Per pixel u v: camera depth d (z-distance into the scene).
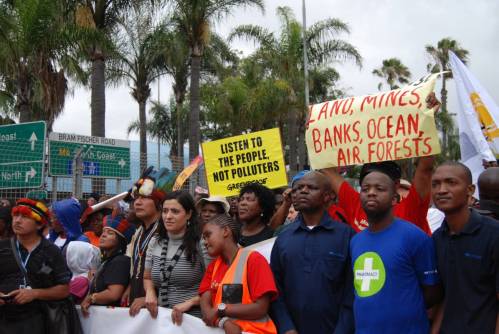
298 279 3.50
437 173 3.13
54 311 4.05
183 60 22.61
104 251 4.53
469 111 6.70
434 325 3.20
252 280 3.45
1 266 3.98
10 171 9.59
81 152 9.45
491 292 2.95
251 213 4.66
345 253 3.46
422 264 3.15
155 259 4.04
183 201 3.99
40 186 9.41
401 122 3.94
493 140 6.53
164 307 3.94
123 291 4.32
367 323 3.12
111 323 4.14
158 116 35.53
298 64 24.80
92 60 15.27
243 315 3.37
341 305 3.41
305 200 3.58
